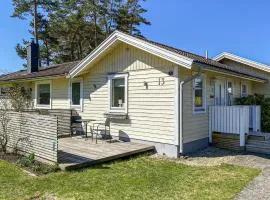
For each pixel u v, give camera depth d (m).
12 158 8.52
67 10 31.00
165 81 9.66
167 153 9.56
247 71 18.78
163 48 9.21
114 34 10.70
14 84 17.36
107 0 31.08
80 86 13.09
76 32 31.89
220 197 5.61
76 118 13.18
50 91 14.91
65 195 5.63
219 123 10.89
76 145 10.07
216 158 9.24
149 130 10.16
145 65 10.28
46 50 32.66
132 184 6.38
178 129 9.28
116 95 11.43
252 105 13.27
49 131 7.73
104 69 11.88
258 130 12.94
